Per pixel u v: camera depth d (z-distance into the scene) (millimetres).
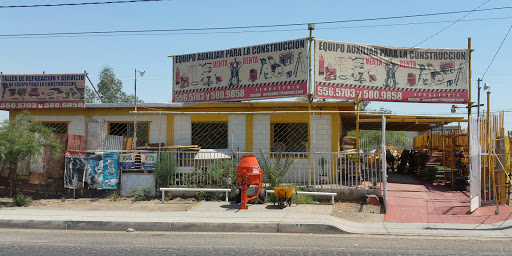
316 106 14414
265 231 9172
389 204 11453
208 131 15336
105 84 35219
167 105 15266
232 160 12680
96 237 8617
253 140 14891
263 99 14609
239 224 9266
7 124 12242
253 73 14758
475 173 10984
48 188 13156
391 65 14562
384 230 9016
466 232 8812
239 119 15031
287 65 14195
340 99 14102
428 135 19297
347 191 11852
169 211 10789
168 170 12609
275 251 7219
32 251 7277
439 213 10484
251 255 6945
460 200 11945
